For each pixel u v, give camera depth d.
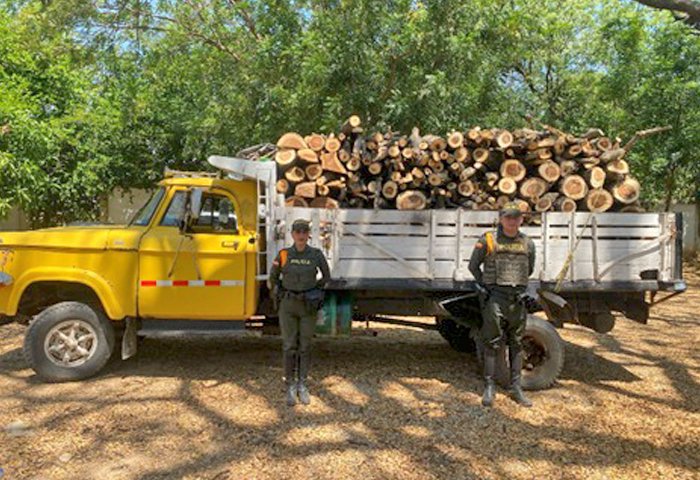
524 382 5.58
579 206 6.01
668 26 14.08
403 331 8.26
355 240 5.59
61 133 11.31
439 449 4.18
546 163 5.93
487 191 6.01
